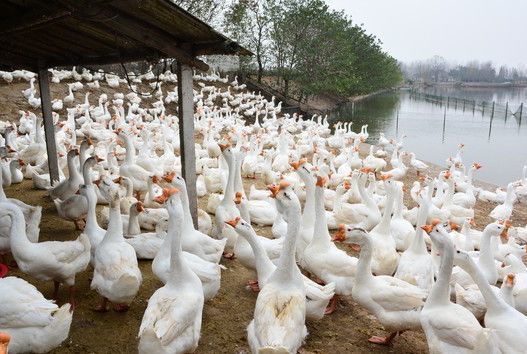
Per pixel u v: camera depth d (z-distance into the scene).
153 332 3.67
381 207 9.67
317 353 4.88
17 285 4.09
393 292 4.81
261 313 4.14
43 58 9.46
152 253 6.68
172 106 27.06
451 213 9.70
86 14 5.21
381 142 21.53
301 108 39.25
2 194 6.86
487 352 4.03
